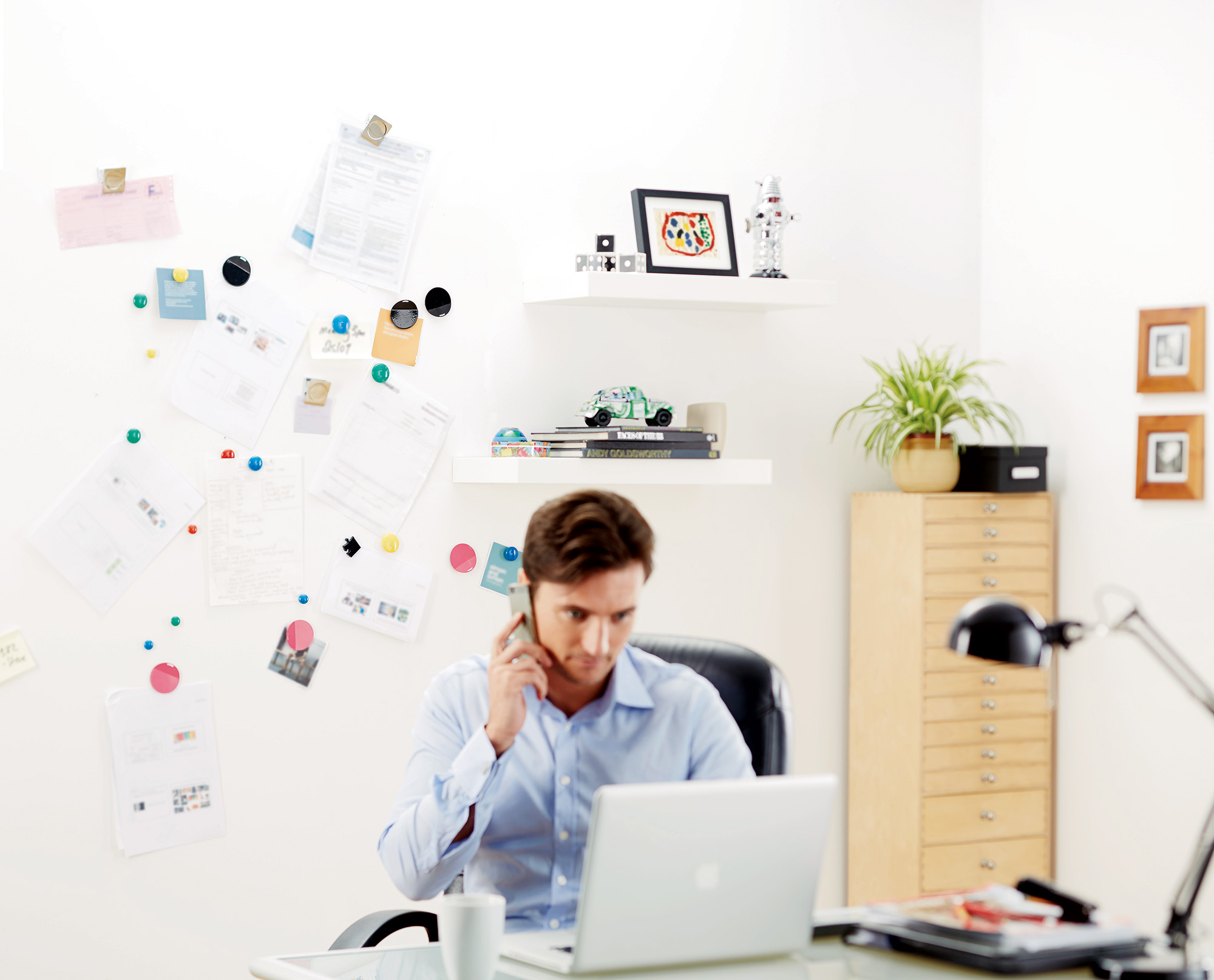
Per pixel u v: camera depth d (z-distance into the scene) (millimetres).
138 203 2814
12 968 2740
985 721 3324
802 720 3494
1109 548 3301
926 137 3621
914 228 3611
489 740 1796
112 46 2787
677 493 3350
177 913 2871
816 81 3479
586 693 1970
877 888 3398
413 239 3068
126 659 2822
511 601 1863
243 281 2902
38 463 2754
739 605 3420
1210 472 3027
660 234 3131
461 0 3100
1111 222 3279
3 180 2713
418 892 1865
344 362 3010
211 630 2896
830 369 3520
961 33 3658
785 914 1557
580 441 2959
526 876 1925
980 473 3367
